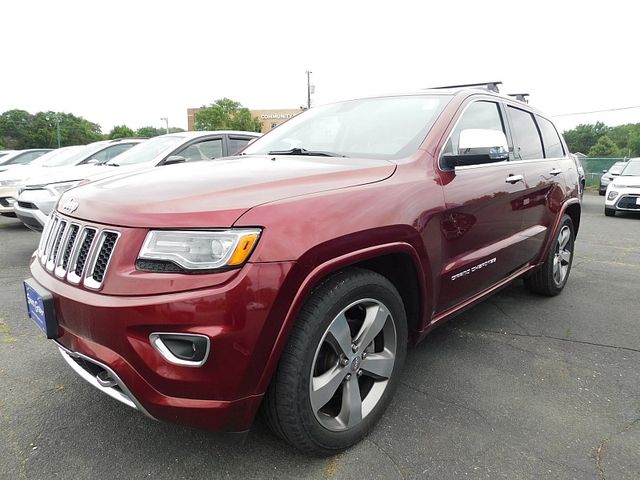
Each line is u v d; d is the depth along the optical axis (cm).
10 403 260
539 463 215
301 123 354
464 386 283
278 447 224
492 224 313
